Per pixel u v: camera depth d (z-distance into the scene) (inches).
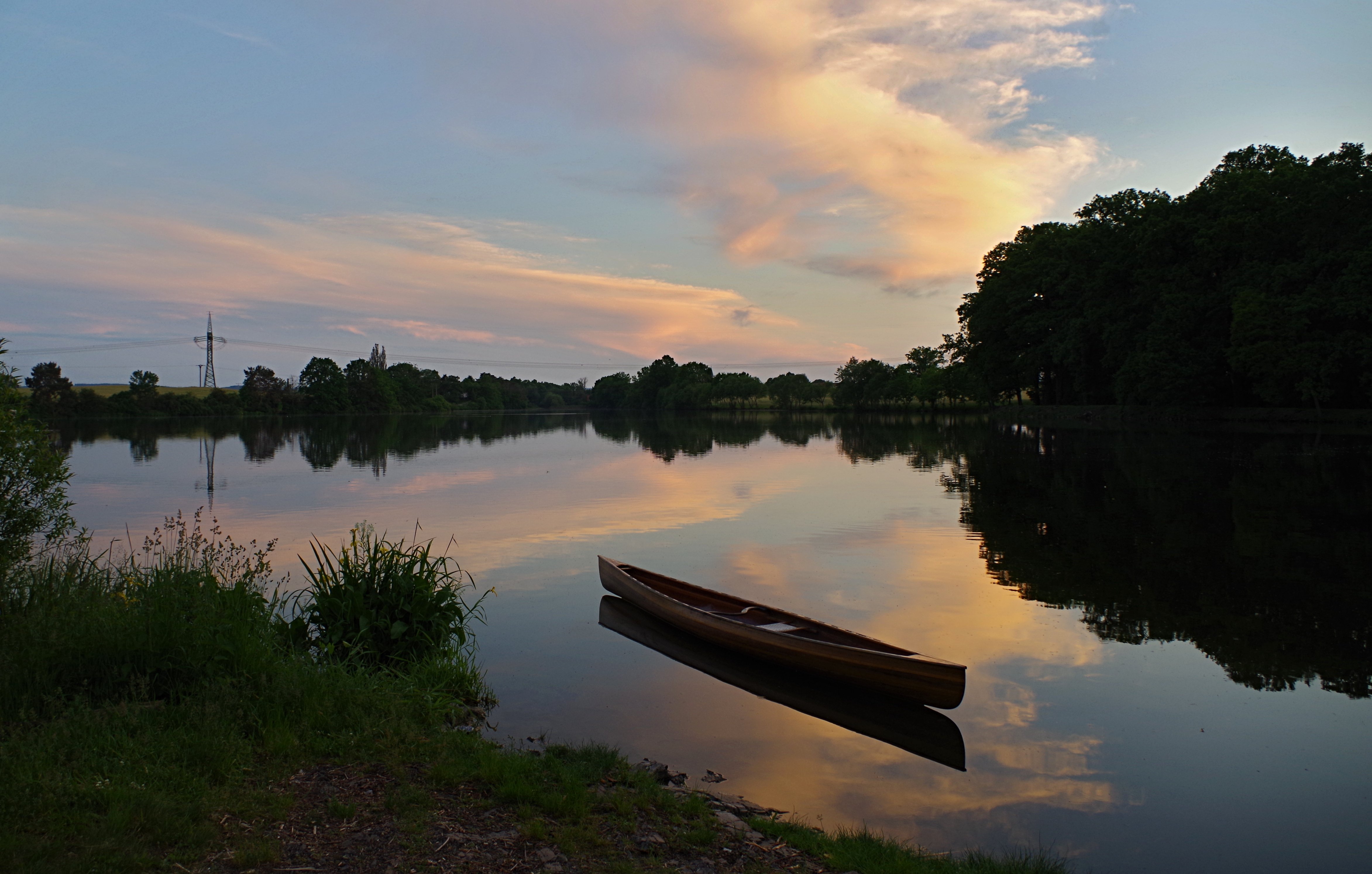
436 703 277.9
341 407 4328.3
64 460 310.5
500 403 7037.4
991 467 1159.6
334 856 162.7
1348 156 1660.9
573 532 687.1
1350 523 658.2
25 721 199.5
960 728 293.9
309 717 231.6
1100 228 2148.1
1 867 141.2
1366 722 296.7
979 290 2625.5
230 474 1170.0
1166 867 206.8
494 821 185.0
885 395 4101.9
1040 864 198.4
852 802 238.4
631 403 7347.4
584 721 292.2
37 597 288.8
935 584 496.4
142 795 172.4
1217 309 1772.9
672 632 407.5
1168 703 314.8
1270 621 414.9
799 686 334.0
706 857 179.9
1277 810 237.3
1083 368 2181.3
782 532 682.8
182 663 240.7
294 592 421.1
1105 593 471.5
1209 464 1076.5
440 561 367.2
